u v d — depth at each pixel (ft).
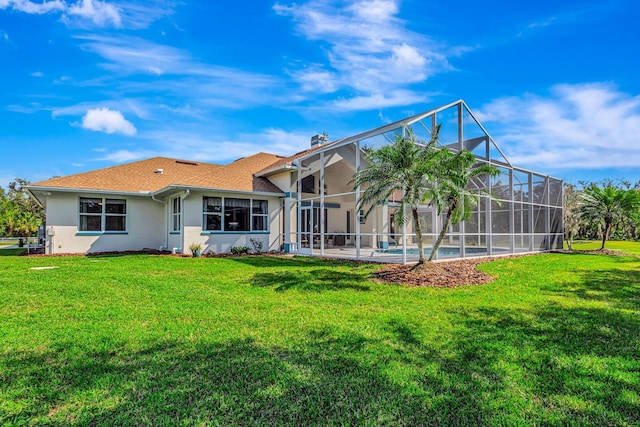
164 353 13.57
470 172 32.68
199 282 28.48
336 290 25.52
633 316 19.02
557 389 11.00
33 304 21.11
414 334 15.84
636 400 10.36
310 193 65.62
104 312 19.36
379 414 9.54
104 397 10.35
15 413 9.50
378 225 58.75
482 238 53.01
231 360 12.91
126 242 57.72
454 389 10.90
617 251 64.44
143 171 64.49
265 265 39.29
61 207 52.75
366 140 45.96
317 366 12.43
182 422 9.12
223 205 55.01
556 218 69.72
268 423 9.09
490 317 18.72
